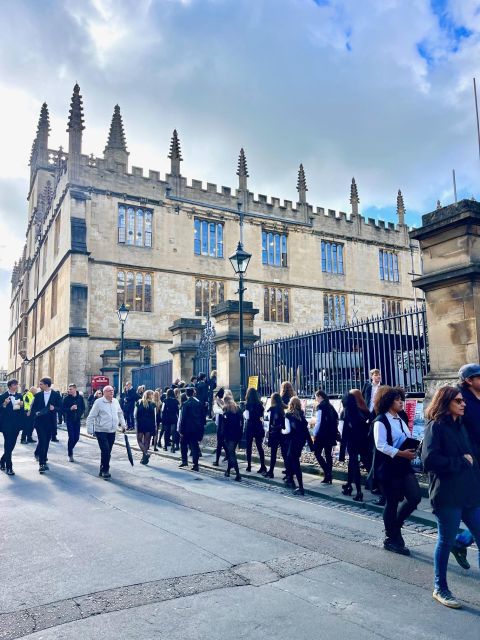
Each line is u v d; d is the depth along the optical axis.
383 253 40.25
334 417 8.81
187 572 4.45
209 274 31.67
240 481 9.34
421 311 8.80
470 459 3.99
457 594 4.09
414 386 9.26
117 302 28.53
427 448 4.00
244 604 3.79
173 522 6.15
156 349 29.16
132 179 29.86
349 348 10.67
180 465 10.89
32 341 41.97
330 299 36.84
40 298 38.69
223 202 32.97
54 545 5.24
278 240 35.22
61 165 32.03
